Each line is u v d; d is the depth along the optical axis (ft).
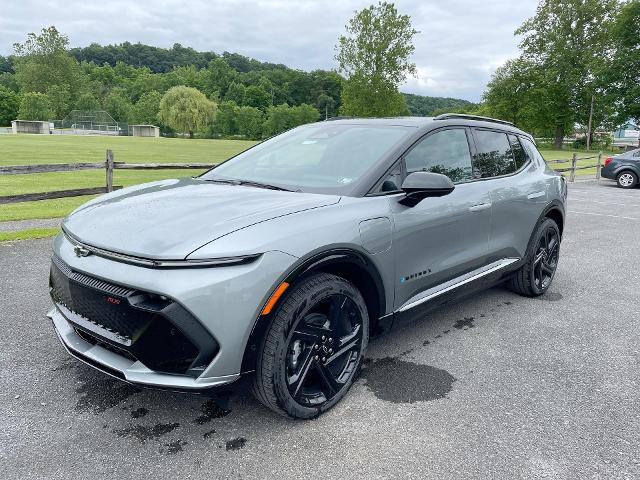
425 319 13.55
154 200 8.88
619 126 167.22
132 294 7.02
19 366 10.00
